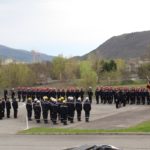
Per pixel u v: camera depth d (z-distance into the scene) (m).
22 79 146.38
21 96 78.06
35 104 48.81
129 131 38.44
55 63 170.50
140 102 68.50
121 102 64.69
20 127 44.62
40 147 31.44
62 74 169.38
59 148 30.86
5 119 51.69
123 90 68.81
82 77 139.25
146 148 30.48
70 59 173.75
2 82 140.50
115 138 35.25
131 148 30.45
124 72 167.25
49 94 70.31
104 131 38.72
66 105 47.22
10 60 162.50
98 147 22.36
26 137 36.94
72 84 146.00
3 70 143.38
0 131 41.44
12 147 31.64
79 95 69.19
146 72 151.75
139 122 45.34
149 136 36.25
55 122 47.19
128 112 56.22
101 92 70.69
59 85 147.00
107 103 70.25
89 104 48.19
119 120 47.88
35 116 48.84
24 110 61.19
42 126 45.47
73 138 35.69
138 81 147.25
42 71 173.38
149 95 67.56
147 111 56.62
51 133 38.69
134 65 179.12
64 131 39.28
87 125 44.81
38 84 153.88
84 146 22.84
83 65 147.75
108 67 152.62
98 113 56.78
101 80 149.62
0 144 33.09
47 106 47.97
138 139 34.59
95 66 151.12
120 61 173.62
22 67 149.62
